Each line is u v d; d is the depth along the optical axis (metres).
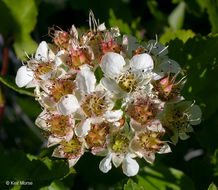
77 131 0.10
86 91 0.11
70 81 0.11
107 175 0.12
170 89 0.11
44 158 0.12
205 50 0.12
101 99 0.11
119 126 0.11
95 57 0.11
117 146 0.11
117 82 0.11
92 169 0.12
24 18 0.13
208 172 0.12
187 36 0.13
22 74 0.11
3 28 0.13
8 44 0.13
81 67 0.11
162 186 0.12
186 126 0.11
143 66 0.11
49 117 0.11
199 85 0.12
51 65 0.11
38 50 0.11
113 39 0.11
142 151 0.11
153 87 0.11
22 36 0.13
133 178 0.12
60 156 0.11
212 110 0.12
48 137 0.11
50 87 0.11
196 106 0.11
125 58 0.11
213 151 0.12
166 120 0.11
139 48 0.11
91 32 0.11
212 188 0.11
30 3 0.13
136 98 0.11
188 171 0.12
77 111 0.11
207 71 0.12
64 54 0.11
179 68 0.11
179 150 0.12
